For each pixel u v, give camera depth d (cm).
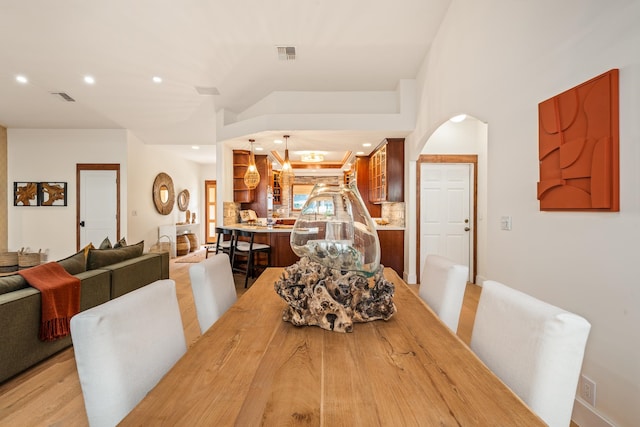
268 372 83
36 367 218
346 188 135
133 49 342
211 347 99
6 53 347
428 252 479
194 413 66
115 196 588
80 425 162
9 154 579
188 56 357
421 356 93
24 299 206
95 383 79
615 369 143
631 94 135
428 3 301
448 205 480
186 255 768
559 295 176
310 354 94
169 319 109
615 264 143
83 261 267
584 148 154
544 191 182
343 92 451
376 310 122
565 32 169
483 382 79
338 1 287
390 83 435
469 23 270
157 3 277
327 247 126
